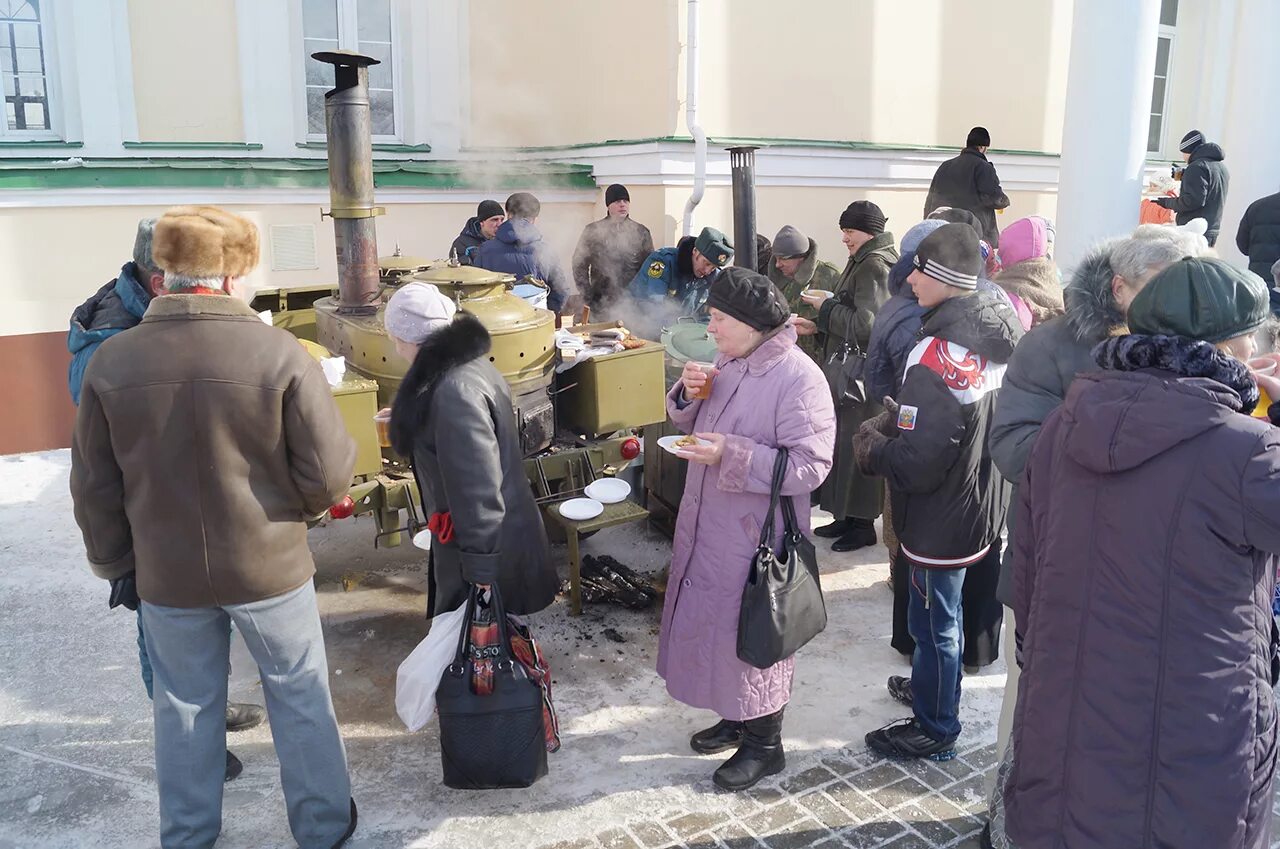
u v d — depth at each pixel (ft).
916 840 8.21
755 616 8.09
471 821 8.46
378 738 9.78
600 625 12.19
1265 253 20.67
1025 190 27.09
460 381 8.05
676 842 8.18
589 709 10.29
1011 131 26.73
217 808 7.74
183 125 22.89
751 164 16.29
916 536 8.71
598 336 13.07
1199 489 5.06
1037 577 5.87
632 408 12.75
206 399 6.71
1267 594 5.32
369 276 11.94
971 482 8.45
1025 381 7.50
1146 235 6.91
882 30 23.71
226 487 6.84
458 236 21.30
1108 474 5.35
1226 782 5.13
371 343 11.19
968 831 8.32
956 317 8.32
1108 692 5.33
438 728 9.98
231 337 6.81
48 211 17.81
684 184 21.33
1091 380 5.56
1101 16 19.52
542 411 11.84
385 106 25.26
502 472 8.48
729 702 8.53
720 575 8.39
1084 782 5.42
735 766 8.94
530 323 11.23
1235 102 28.50
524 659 8.64
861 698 10.52
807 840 8.21
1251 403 5.34
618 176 22.52
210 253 6.85
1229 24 31.12
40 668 11.22
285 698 7.51
